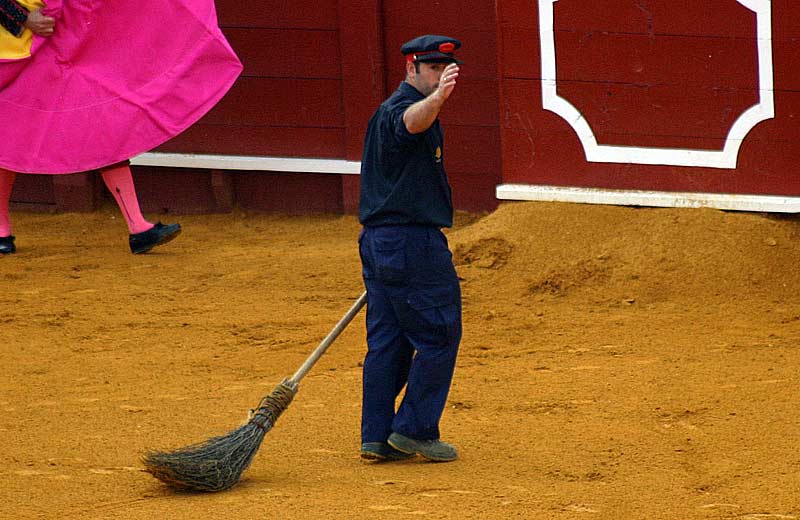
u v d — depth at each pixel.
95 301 35.56
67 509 20.56
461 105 43.69
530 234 37.19
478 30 42.97
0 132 39.50
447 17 43.25
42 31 39.09
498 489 21.19
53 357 30.81
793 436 23.83
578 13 38.53
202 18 39.91
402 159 21.94
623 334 31.30
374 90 44.31
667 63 37.88
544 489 21.20
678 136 38.19
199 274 38.38
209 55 39.97
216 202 47.19
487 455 23.31
